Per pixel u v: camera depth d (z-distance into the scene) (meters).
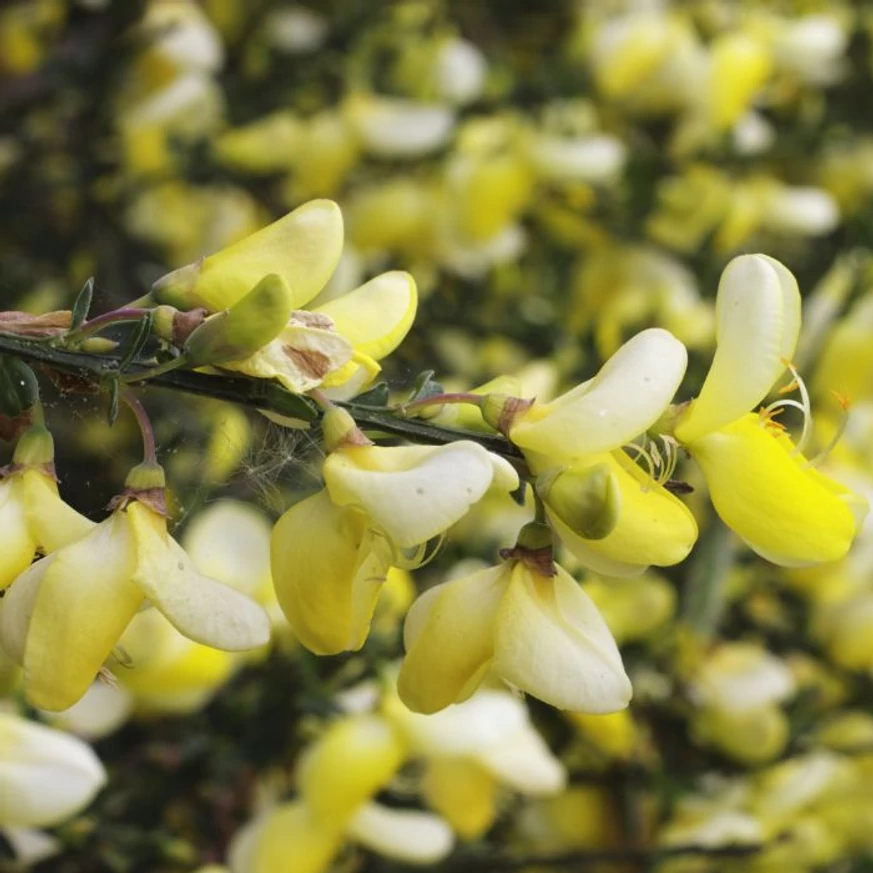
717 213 0.62
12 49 0.63
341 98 0.64
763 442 0.33
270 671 0.44
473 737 0.42
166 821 0.45
